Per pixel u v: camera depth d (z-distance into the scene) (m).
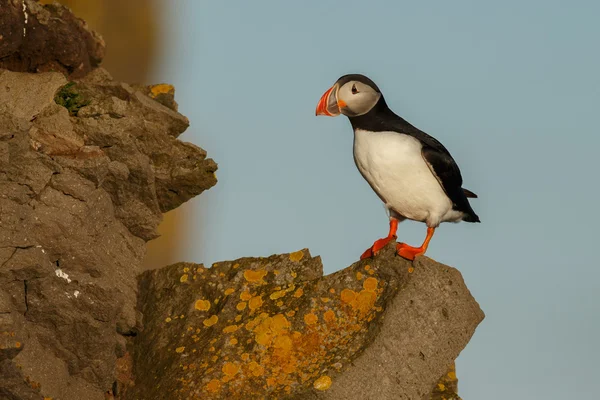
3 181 11.30
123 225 12.97
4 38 13.59
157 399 11.49
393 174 12.45
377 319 11.64
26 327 11.22
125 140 12.72
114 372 11.89
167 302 12.59
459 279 12.07
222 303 12.35
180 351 11.97
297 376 11.32
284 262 12.73
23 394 10.83
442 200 12.62
